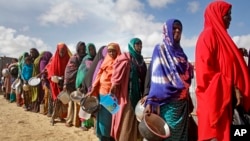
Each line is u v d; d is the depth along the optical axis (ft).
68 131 26.16
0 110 38.19
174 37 13.50
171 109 13.25
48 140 23.34
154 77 13.44
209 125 11.51
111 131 17.22
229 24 12.89
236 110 12.03
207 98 11.57
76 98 24.02
